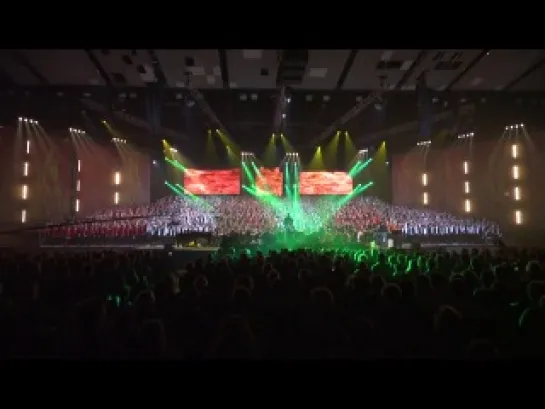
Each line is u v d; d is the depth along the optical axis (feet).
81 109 79.92
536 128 80.74
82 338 11.78
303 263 24.64
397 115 90.27
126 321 11.96
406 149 100.32
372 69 66.80
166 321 13.20
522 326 12.19
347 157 102.22
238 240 63.62
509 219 85.92
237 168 100.73
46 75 69.15
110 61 64.23
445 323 12.60
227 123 92.84
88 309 11.97
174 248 61.77
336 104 83.82
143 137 92.22
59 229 70.28
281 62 63.36
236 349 10.97
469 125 84.17
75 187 86.99
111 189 93.86
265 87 75.56
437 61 63.62
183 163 101.04
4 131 75.25
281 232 69.51
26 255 26.14
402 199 101.40
